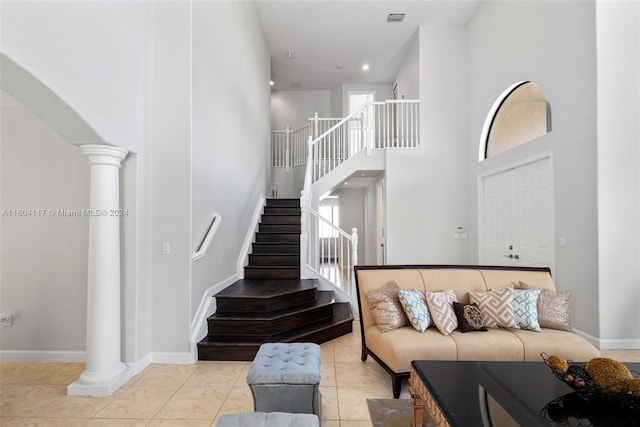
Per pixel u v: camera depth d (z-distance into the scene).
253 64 5.29
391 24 5.74
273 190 7.25
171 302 2.89
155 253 2.89
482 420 1.38
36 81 1.78
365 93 8.16
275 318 3.15
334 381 2.55
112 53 2.40
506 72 4.46
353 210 9.15
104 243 2.46
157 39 2.92
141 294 2.77
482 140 5.20
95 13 2.22
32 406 2.20
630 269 2.97
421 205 5.63
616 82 2.97
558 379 1.73
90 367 2.41
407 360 2.29
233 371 2.72
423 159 5.64
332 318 3.71
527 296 2.62
